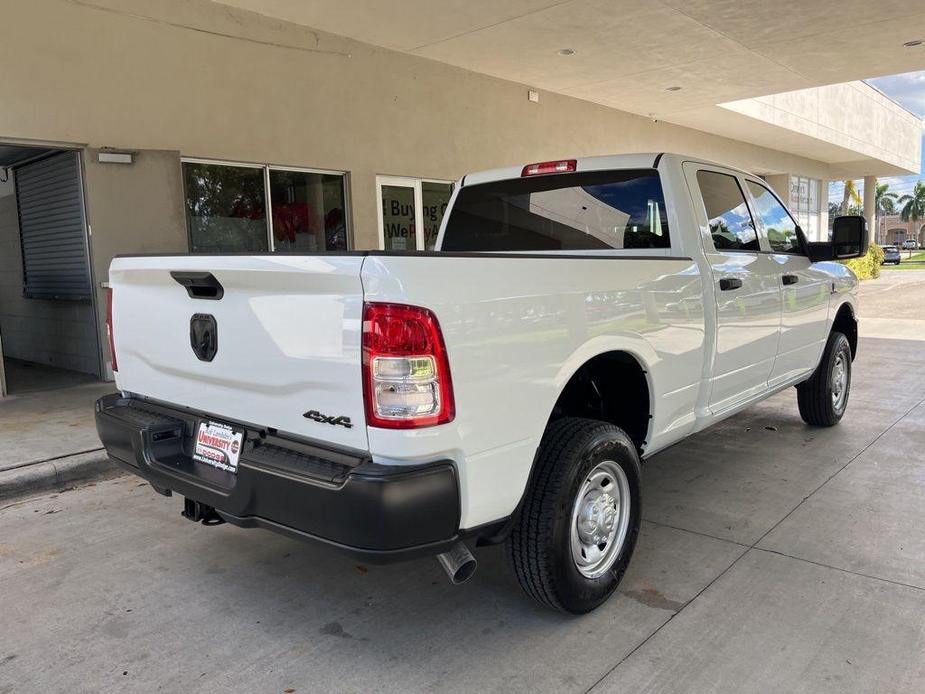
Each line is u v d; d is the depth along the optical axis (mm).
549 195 4480
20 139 7094
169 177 7922
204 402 3039
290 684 2699
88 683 2721
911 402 7137
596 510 3180
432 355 2359
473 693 2629
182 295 3031
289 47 9070
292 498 2508
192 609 3285
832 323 5848
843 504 4414
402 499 2326
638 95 13656
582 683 2674
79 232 8141
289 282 2541
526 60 10945
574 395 3641
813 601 3242
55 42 7191
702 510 4359
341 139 9805
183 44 8102
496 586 3473
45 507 4660
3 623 3176
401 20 8945
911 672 2701
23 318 10234
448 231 5035
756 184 4887
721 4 8758
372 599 3361
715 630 3016
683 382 3752
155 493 4922
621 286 3238
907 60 11383
